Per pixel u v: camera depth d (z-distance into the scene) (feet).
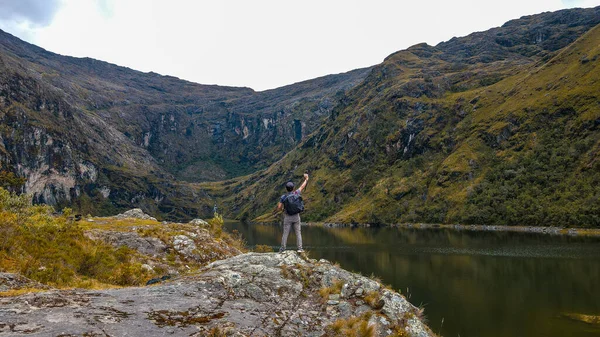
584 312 160.97
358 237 514.27
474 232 519.60
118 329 25.76
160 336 25.80
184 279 41.27
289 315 35.78
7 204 62.28
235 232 126.00
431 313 167.02
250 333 29.76
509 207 558.97
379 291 42.50
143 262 75.41
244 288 39.78
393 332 36.65
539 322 151.02
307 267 46.44
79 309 28.48
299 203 49.73
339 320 35.40
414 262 286.87
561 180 552.41
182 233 99.86
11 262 48.73
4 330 22.95
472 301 181.88
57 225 66.39
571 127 611.06
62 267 53.47
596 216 440.86
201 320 30.22
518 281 216.54
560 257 283.59
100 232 88.63
